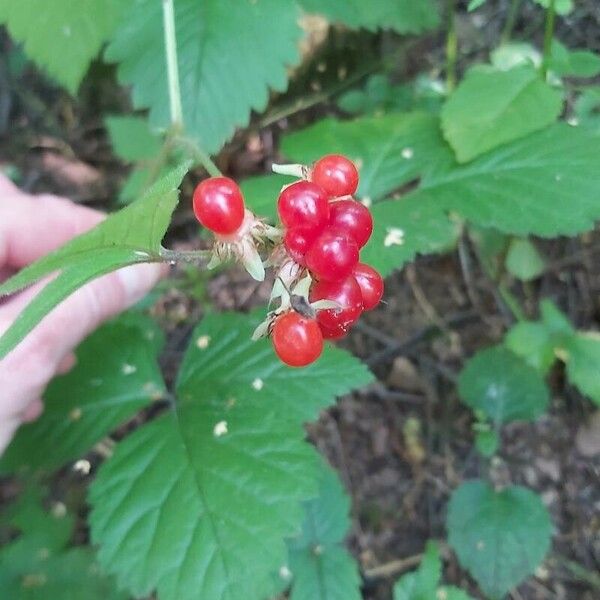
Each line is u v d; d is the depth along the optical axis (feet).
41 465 0.58
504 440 0.88
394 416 0.90
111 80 1.02
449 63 0.87
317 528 0.68
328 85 1.00
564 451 0.87
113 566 0.52
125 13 0.67
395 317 0.95
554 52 0.67
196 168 0.98
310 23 0.98
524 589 0.81
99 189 1.03
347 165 0.38
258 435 0.55
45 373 0.55
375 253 0.62
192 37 0.67
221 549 0.51
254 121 0.99
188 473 0.54
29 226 0.66
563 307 0.93
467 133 0.64
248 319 0.62
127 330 0.62
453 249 0.94
